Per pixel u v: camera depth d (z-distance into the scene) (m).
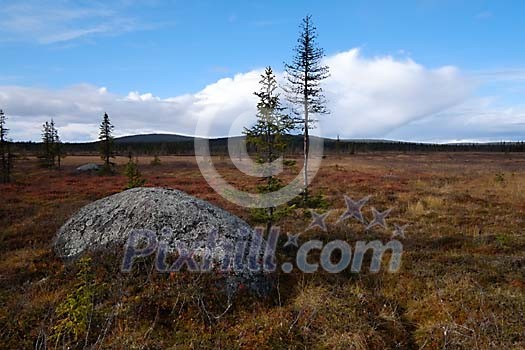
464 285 7.14
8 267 8.32
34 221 13.51
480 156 72.00
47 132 43.56
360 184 24.56
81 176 35.38
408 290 7.45
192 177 33.22
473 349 5.33
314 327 5.90
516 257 9.12
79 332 5.53
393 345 5.72
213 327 6.00
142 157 69.62
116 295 6.60
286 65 12.86
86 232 8.89
